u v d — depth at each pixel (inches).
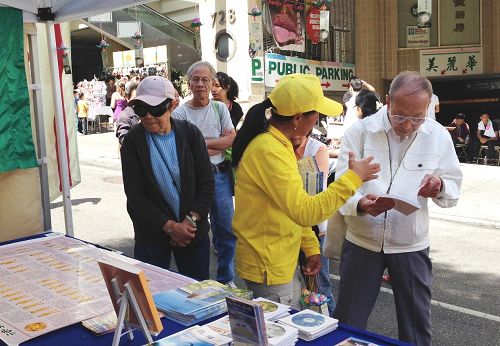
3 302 84.0
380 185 101.0
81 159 487.8
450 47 544.7
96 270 98.9
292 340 69.3
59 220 289.6
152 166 116.8
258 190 91.0
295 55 467.5
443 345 147.1
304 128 89.4
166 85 115.7
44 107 194.1
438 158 100.9
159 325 67.9
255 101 414.0
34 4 148.0
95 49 910.4
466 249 237.5
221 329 72.6
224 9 413.1
